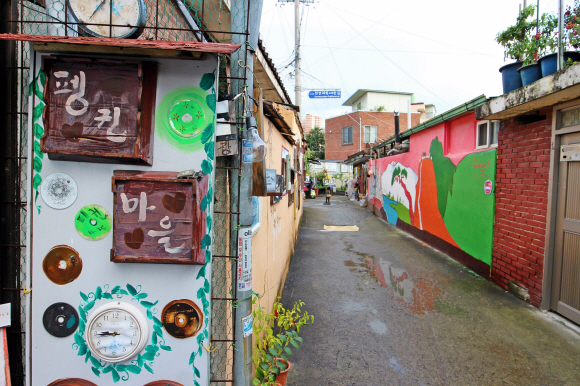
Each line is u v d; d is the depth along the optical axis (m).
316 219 12.86
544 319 3.85
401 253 7.25
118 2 1.61
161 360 1.65
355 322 3.89
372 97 26.14
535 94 3.58
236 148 1.73
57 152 1.54
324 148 34.09
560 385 2.72
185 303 1.63
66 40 1.43
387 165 12.11
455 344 3.37
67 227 1.61
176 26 2.76
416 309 4.23
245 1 1.81
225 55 1.87
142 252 1.58
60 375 1.66
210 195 1.63
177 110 1.62
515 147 4.68
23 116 1.76
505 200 4.91
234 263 1.85
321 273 5.83
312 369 2.98
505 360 3.07
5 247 1.76
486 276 5.38
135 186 1.56
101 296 1.63
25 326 1.78
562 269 3.85
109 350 1.61
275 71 4.39
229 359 2.09
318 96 13.06
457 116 6.43
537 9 4.26
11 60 1.73
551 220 3.95
